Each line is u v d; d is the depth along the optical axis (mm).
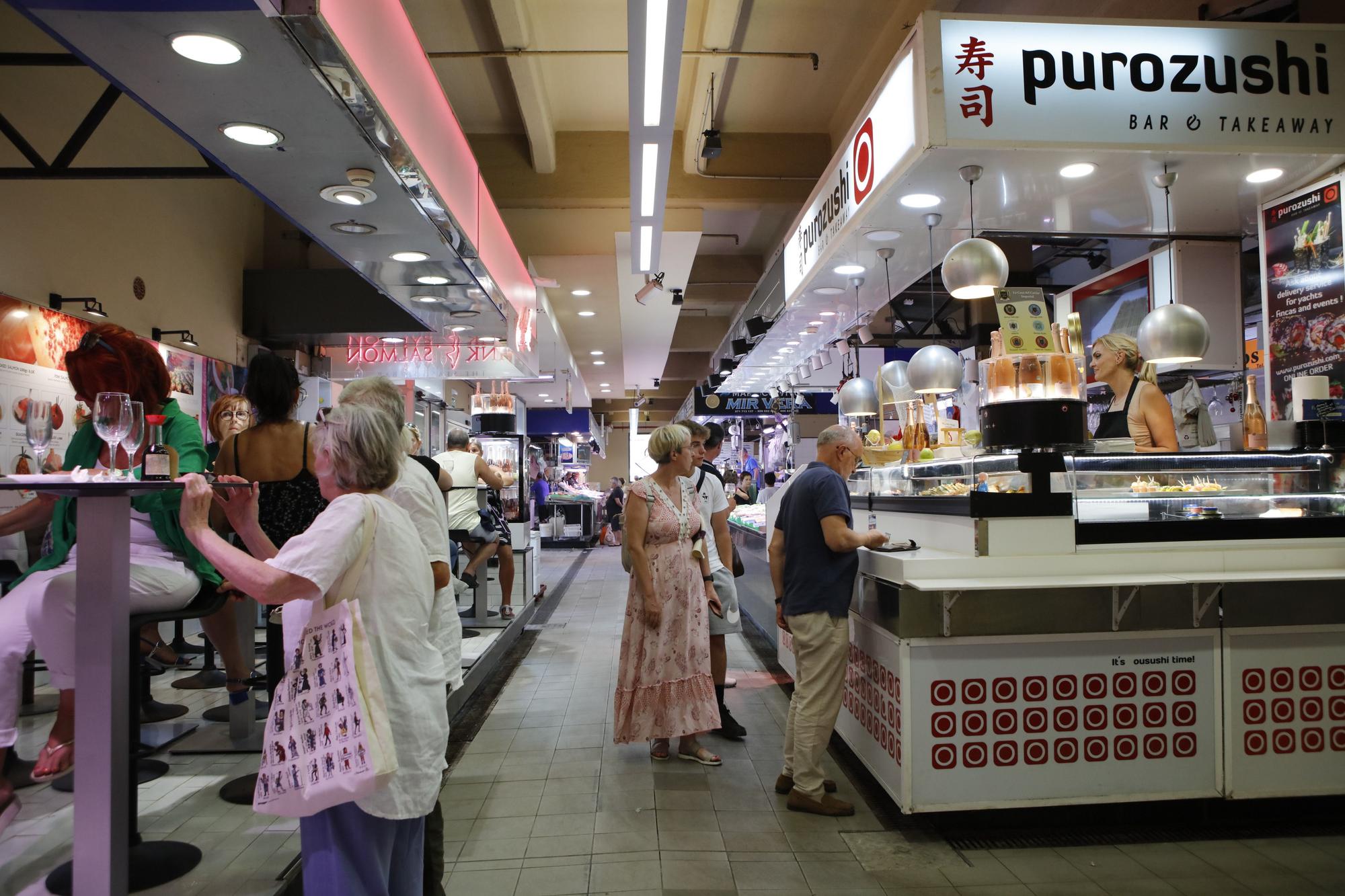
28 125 4590
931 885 2578
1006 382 3309
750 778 3518
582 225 8297
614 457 32281
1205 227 4801
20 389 4441
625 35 6324
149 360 2584
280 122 2666
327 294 7270
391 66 2852
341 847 1621
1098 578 2992
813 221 5570
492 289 5117
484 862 2748
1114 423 3975
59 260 4828
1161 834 2924
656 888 2566
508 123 7746
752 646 6289
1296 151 3537
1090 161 3572
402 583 1738
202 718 3789
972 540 3076
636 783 3469
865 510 4391
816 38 6570
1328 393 3732
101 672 1762
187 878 2227
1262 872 2643
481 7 5898
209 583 2566
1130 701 2936
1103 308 6344
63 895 2074
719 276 11992
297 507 2768
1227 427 5145
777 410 12914
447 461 5859
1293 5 4480
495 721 4391
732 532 7980
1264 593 2965
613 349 13492
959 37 3377
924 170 3611
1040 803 2912
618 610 8203
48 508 2475
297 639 1798
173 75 2324
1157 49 3486
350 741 1553
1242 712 2971
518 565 7070
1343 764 2996
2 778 2297
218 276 6855
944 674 2893
